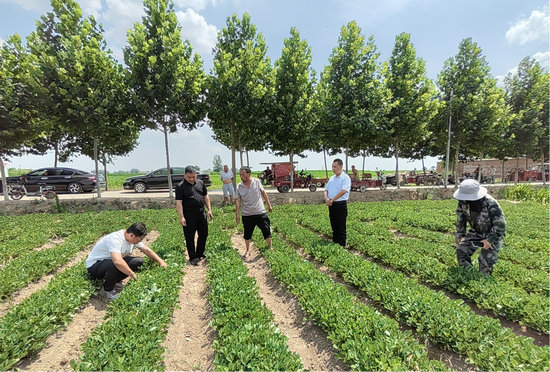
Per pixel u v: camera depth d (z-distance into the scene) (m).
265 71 15.18
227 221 10.30
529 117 20.66
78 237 7.95
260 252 7.12
